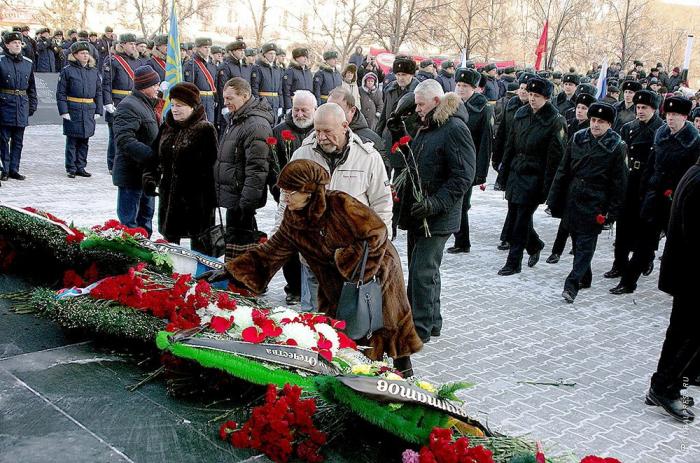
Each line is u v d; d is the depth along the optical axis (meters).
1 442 2.88
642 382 5.82
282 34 32.34
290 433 2.88
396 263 4.52
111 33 22.58
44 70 21.58
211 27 32.34
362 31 24.98
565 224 8.11
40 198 10.81
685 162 7.88
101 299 3.91
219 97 16.17
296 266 6.88
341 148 4.98
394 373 3.46
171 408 3.20
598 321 7.32
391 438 3.07
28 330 4.00
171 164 6.35
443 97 6.07
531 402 5.31
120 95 14.02
